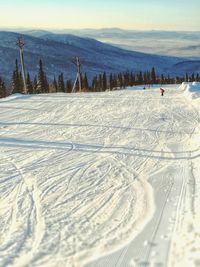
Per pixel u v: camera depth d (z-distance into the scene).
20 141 15.63
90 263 5.86
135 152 13.61
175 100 31.95
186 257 5.67
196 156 12.71
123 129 18.12
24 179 10.47
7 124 19.69
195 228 6.73
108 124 19.53
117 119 21.17
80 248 6.38
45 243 6.60
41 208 8.29
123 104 28.80
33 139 15.99
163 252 6.05
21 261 5.98
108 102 30.19
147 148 14.20
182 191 9.18
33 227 7.30
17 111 24.58
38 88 74.31
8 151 13.95
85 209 8.20
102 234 6.92
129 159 12.62
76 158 12.81
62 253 6.21
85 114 23.22
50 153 13.56
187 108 25.91
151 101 31.22
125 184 9.93
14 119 21.28
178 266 5.47
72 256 6.10
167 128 18.25
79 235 6.89
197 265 5.24
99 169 11.42
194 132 17.09
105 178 10.49
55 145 14.85
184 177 10.38
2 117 22.00
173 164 11.88
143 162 12.22
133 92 43.84
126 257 6.00
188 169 11.19
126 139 15.85
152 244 6.39
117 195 9.07
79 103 29.28
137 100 32.06
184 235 6.53
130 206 8.32
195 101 29.22
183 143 14.91
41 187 9.74
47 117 22.02
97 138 16.09
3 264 5.89
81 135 16.77
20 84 66.75
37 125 19.39
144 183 9.98
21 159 12.75
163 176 10.58
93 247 6.40
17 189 9.62
